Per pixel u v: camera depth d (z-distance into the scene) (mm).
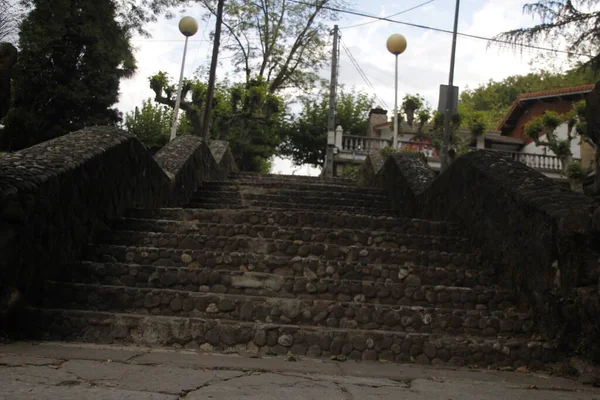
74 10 16938
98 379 3150
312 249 6164
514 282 5727
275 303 4965
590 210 4758
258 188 11250
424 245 6844
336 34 22328
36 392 2744
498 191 6375
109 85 18203
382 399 3139
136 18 17016
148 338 4531
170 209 7270
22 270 4668
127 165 7285
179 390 3006
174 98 17750
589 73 9516
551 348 4730
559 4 9000
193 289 5391
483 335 5062
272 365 4039
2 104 4457
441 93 11398
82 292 4945
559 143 18109
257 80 21938
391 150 15680
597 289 4465
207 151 12164
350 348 4609
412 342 4664
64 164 5574
